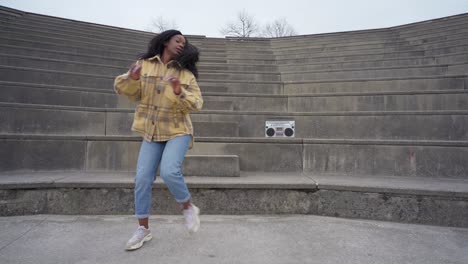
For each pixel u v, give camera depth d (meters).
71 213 2.55
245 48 8.87
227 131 3.75
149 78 1.88
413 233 2.24
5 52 5.19
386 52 6.58
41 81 4.46
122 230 2.24
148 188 1.94
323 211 2.62
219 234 2.19
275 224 2.40
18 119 3.40
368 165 3.16
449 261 1.80
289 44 8.95
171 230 2.25
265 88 5.36
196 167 2.95
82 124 3.65
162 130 1.92
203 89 5.35
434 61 5.65
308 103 4.50
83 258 1.79
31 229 2.22
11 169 3.01
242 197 2.62
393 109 4.10
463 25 7.12
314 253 1.90
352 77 5.64
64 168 3.14
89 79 4.75
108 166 3.20
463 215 2.37
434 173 3.00
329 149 3.25
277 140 3.32
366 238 2.14
